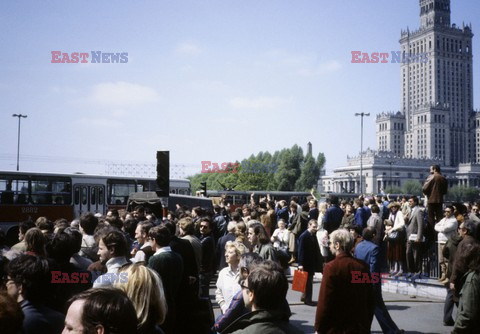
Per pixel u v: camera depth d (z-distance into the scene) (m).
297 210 20.03
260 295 3.89
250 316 3.86
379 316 8.87
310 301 12.63
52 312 4.29
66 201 29.41
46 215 28.47
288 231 17.03
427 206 15.41
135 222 11.56
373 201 17.59
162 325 6.07
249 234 10.23
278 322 3.85
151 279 4.11
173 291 6.32
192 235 8.98
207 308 7.27
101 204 31.34
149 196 27.56
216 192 50.66
